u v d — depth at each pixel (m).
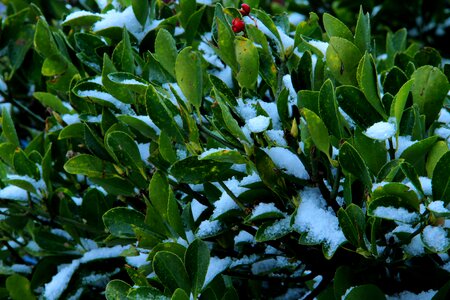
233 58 0.88
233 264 0.91
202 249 0.83
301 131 0.84
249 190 0.85
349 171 0.81
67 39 1.11
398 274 0.88
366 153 0.83
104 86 0.90
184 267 0.83
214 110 0.87
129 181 0.92
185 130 0.86
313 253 0.88
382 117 0.86
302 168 0.85
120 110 0.95
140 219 0.90
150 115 0.85
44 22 1.00
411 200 0.79
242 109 0.87
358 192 0.84
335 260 0.88
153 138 0.89
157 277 0.83
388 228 0.83
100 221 1.00
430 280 0.87
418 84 0.88
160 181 0.86
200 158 0.81
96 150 0.93
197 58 0.84
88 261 1.00
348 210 0.80
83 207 1.00
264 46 0.92
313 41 0.93
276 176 0.83
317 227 0.83
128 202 0.95
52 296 1.00
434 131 0.91
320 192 0.85
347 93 0.86
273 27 0.92
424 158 0.87
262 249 0.92
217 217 0.86
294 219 0.83
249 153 0.82
